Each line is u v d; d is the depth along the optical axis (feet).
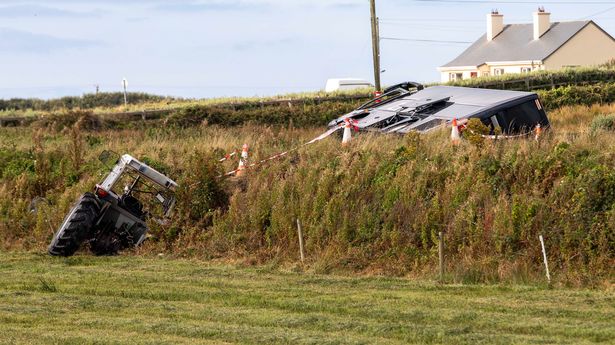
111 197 205.67
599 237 170.40
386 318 134.10
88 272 181.06
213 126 429.38
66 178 257.55
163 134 371.76
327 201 205.57
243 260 195.21
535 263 173.06
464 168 202.80
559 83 609.83
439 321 131.13
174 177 246.88
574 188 183.73
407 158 215.51
